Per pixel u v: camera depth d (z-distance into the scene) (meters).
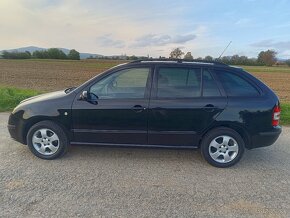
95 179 3.81
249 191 3.58
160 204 3.21
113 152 4.88
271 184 3.80
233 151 4.34
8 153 4.71
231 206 3.21
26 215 2.92
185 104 4.23
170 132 4.33
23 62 63.09
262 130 4.30
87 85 4.43
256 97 4.29
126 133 4.38
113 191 3.48
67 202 3.19
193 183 3.78
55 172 4.00
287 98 18.19
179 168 4.28
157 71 4.37
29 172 3.98
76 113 4.37
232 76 4.37
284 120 7.27
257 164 4.52
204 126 4.28
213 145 4.34
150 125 4.32
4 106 8.33
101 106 4.32
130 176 3.94
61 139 4.46
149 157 4.70
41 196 3.31
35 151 4.49
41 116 4.41
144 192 3.48
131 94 4.34
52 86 21.25
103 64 64.44
